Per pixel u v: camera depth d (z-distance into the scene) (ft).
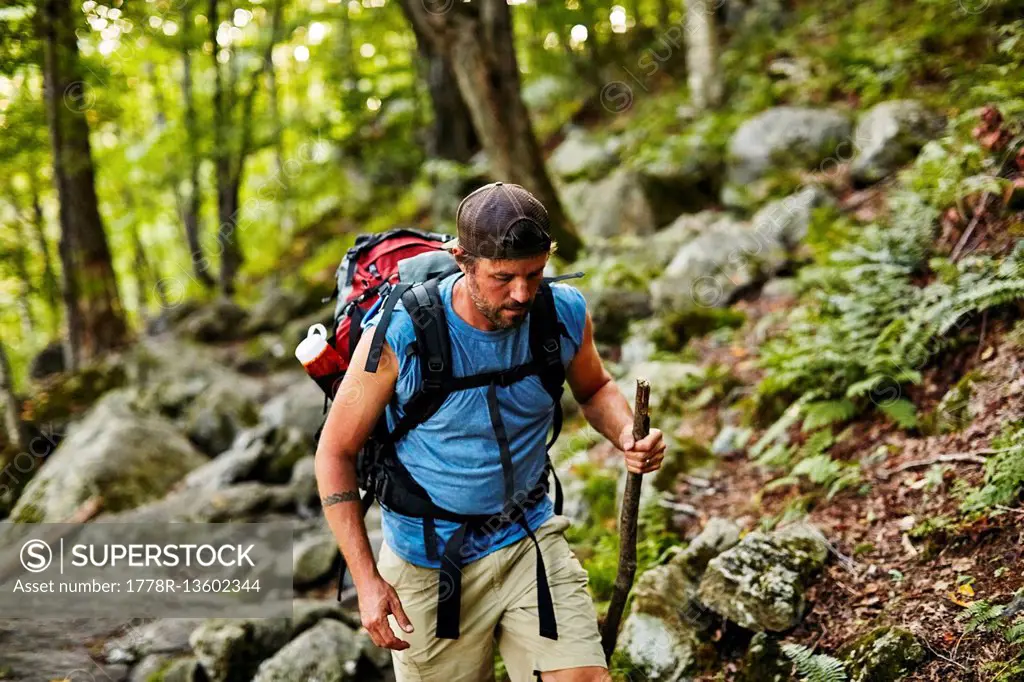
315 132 42.09
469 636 8.09
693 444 15.78
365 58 47.24
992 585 9.90
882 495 12.40
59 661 14.05
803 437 14.64
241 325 34.96
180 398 27.27
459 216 7.02
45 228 40.32
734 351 19.76
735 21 40.75
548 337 7.62
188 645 14.43
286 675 12.42
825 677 9.41
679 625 11.18
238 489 20.18
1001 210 15.52
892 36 30.86
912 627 9.82
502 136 27.22
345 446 7.53
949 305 14.01
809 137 28.04
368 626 7.22
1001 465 10.93
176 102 45.78
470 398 7.48
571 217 31.48
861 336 15.11
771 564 11.07
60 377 31.27
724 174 29.68
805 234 24.14
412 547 7.91
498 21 27.02
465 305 7.42
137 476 22.12
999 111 16.88
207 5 38.09
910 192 18.06
